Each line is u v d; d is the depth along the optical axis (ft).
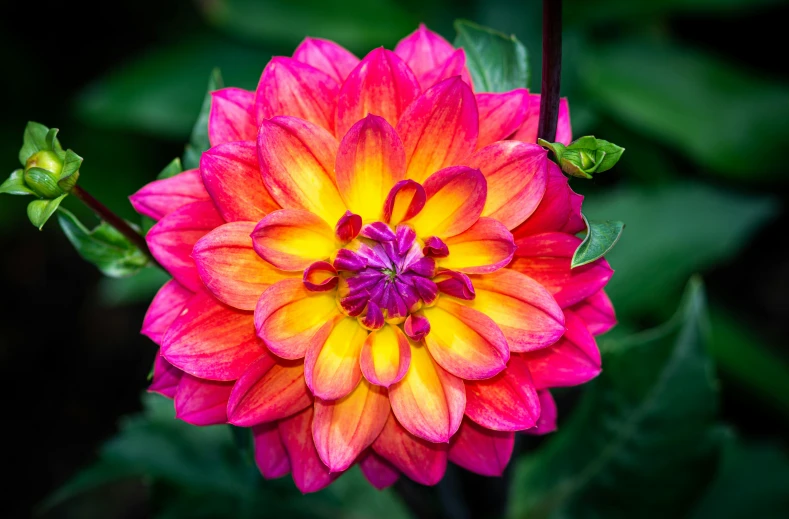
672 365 1.44
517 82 1.23
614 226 1.11
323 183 1.16
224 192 1.14
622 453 1.47
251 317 1.16
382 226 1.16
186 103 1.82
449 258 1.18
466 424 1.18
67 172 1.15
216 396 1.16
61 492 1.45
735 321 1.80
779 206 1.75
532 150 1.12
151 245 1.15
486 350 1.14
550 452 1.53
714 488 1.69
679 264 1.70
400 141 1.13
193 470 1.53
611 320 1.18
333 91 1.16
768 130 1.76
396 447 1.16
